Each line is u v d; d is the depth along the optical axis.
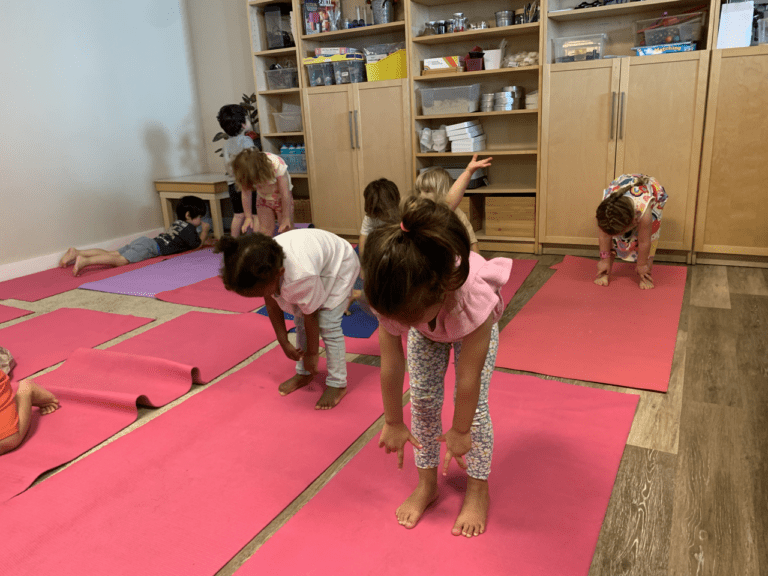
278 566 1.31
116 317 3.07
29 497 1.59
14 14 3.89
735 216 3.42
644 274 3.12
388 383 1.23
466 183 2.09
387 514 1.47
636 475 1.58
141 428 1.93
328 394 2.02
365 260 0.99
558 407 1.94
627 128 3.54
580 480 1.56
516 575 1.25
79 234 4.44
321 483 1.62
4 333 2.88
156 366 2.26
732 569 1.26
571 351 2.37
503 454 1.69
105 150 4.58
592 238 3.83
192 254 4.43
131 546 1.40
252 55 4.64
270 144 4.91
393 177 4.36
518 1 4.03
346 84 4.31
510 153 3.97
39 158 4.12
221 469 1.69
